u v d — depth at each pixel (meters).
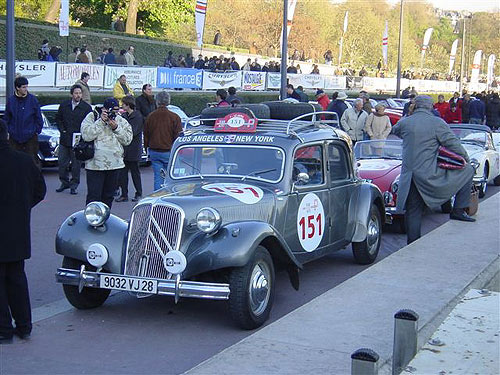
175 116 12.59
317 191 8.20
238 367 5.11
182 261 6.38
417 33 108.88
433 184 9.27
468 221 10.68
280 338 5.73
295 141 7.89
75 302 7.18
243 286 6.51
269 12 64.19
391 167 12.24
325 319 6.22
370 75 58.19
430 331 5.89
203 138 8.09
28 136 12.55
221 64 35.38
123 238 6.92
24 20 34.88
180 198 6.86
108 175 10.98
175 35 58.84
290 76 39.12
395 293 7.01
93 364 5.83
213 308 7.46
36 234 10.70
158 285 6.41
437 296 6.91
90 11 48.12
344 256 10.07
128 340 6.44
